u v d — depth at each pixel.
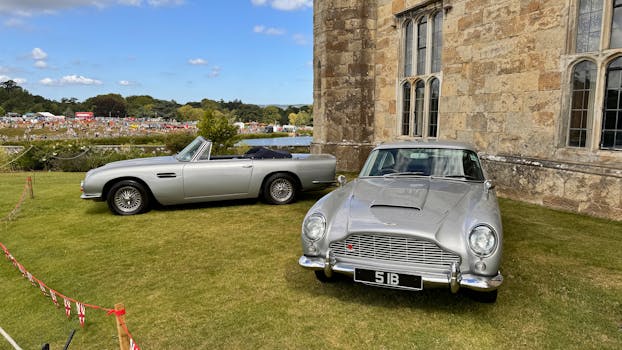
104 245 5.32
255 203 7.69
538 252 4.75
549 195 7.05
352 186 4.23
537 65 7.23
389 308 3.43
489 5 8.07
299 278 4.11
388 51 11.55
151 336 3.06
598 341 2.88
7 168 15.70
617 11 6.08
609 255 4.63
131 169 6.73
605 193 6.21
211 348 2.88
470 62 8.66
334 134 12.41
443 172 4.36
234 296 3.72
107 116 151.62
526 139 7.56
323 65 12.27
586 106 6.63
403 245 3.15
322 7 12.09
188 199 6.99
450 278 2.97
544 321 3.16
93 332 3.16
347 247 3.32
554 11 6.85
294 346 2.88
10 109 148.88
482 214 3.23
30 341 3.06
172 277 4.20
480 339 2.92
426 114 10.35
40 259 4.84
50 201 8.45
